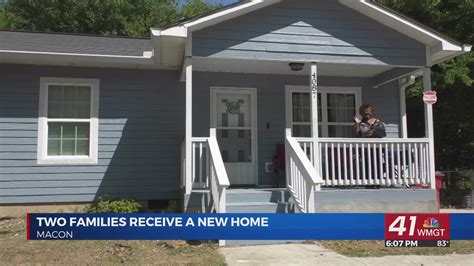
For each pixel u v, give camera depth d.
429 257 6.29
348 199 8.27
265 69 10.11
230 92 10.45
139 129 10.09
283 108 10.66
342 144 8.58
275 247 6.80
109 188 9.84
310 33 8.62
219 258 6.05
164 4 23.78
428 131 8.85
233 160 10.32
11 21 21.08
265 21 8.45
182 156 9.17
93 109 9.90
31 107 9.61
